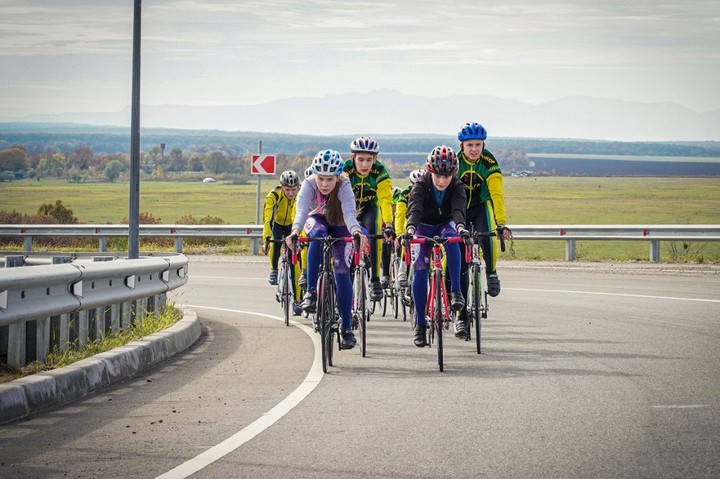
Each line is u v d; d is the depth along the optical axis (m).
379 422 9.41
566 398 10.59
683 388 11.14
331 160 12.98
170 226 39.28
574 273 30.12
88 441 8.65
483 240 15.80
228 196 157.50
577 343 15.24
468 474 7.49
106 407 10.23
